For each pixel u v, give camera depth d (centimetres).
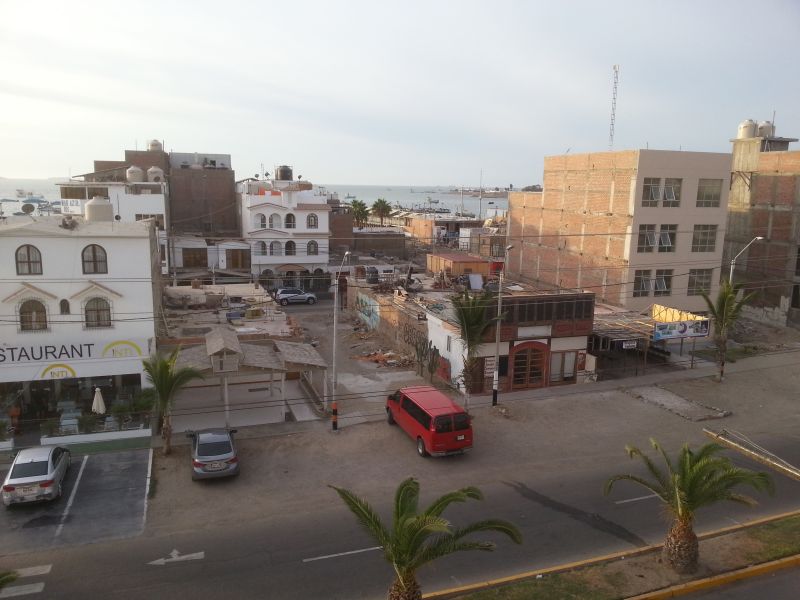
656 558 1583
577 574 1511
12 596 1457
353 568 1581
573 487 2086
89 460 2298
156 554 1653
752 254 5028
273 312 3872
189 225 7269
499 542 1700
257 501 1988
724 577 1487
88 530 1789
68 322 2681
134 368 2789
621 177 4172
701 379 3372
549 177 5128
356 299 5012
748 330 4597
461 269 5647
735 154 5200
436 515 1220
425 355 3447
